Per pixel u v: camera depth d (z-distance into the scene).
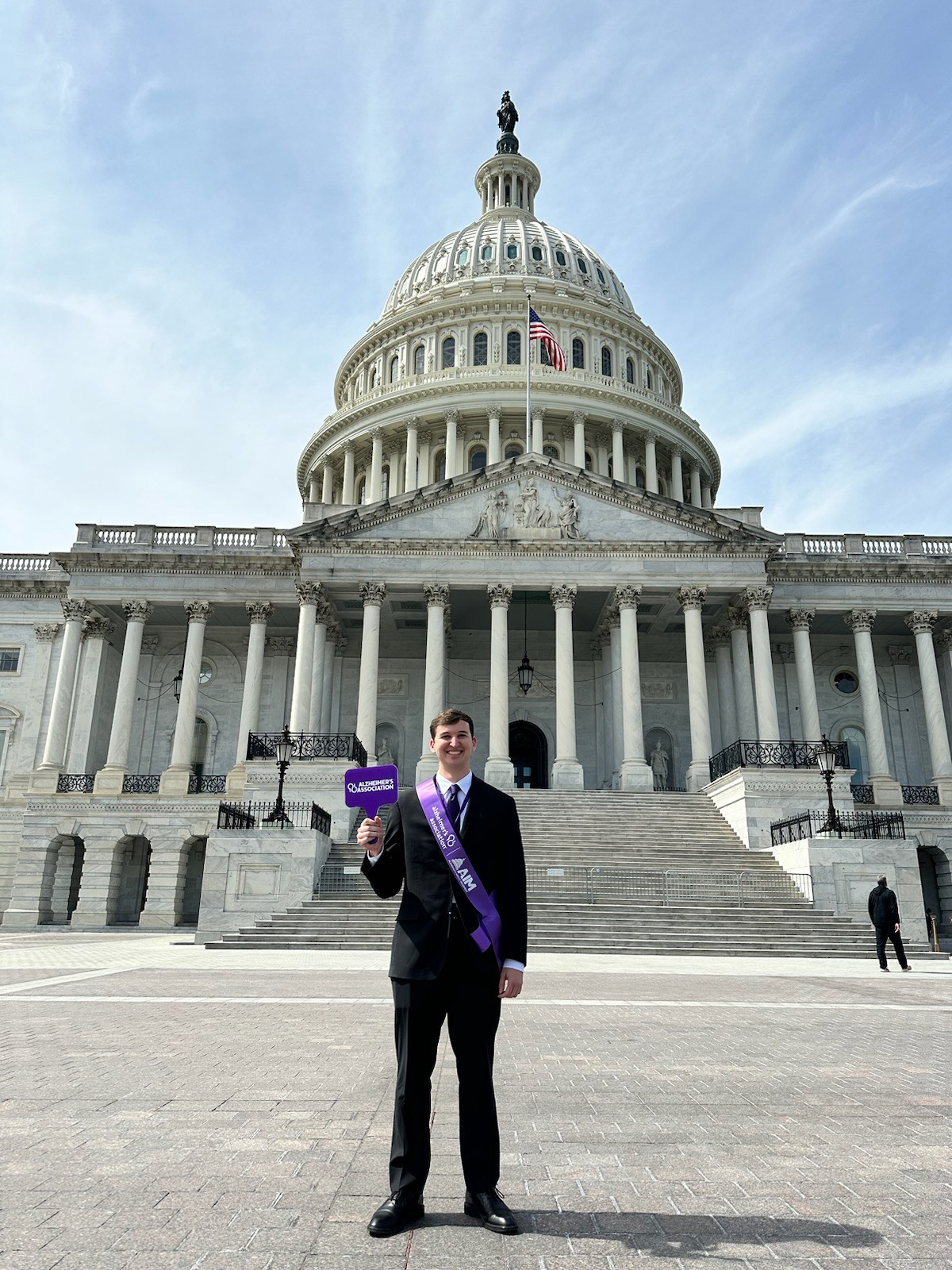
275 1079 8.59
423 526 49.38
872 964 24.92
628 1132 6.91
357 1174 5.77
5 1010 13.16
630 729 46.00
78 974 18.83
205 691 57.12
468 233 88.56
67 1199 5.22
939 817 47.38
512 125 103.88
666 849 36.34
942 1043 11.10
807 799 38.44
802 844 32.06
